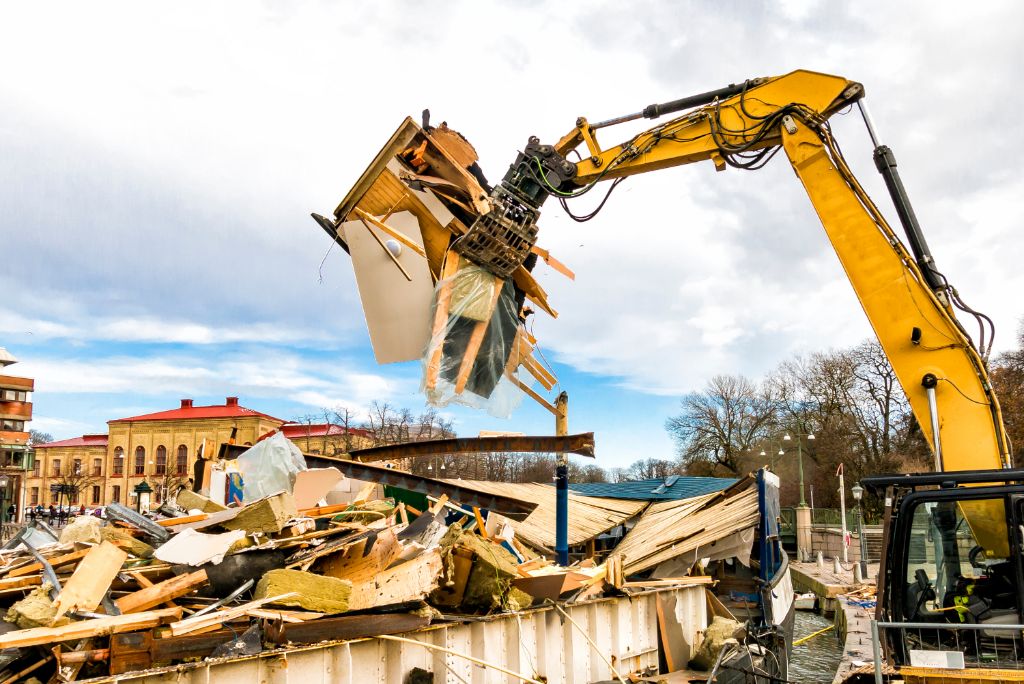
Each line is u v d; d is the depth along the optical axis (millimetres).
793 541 53406
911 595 7285
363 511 10672
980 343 8445
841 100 8984
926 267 8594
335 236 8867
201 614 6305
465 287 8539
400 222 8609
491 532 11883
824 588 29406
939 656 7004
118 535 7930
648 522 17859
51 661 5750
